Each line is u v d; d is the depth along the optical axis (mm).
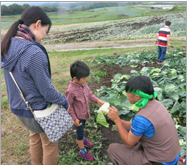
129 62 7141
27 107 1945
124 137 2250
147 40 14055
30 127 2074
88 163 2701
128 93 2109
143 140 2154
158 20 20469
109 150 2486
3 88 5324
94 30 19078
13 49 1781
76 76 2352
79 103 2539
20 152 3006
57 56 10633
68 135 3307
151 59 7578
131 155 2270
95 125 3479
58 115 2012
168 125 1996
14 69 1819
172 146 2014
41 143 2352
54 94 1893
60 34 18516
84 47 13383
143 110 2043
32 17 1888
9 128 3605
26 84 1824
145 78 2033
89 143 2984
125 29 18344
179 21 19031
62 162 2691
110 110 2383
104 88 4652
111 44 13656
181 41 12609
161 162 2055
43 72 1794
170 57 7566
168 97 4176
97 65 7117
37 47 1815
